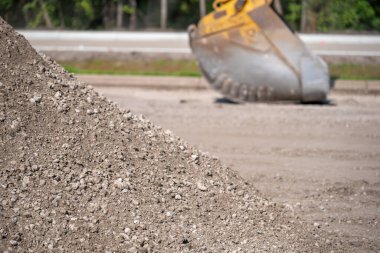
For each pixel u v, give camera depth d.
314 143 11.56
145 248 5.60
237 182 6.93
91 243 5.52
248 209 6.54
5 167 5.87
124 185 6.10
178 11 45.06
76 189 5.92
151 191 6.20
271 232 6.37
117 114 6.98
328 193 8.61
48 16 40.34
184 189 6.41
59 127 6.41
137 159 6.50
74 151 6.25
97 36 29.42
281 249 6.10
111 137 6.60
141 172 6.37
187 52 25.61
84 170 6.12
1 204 5.58
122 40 29.17
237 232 6.17
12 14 39.00
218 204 6.41
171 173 6.53
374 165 10.07
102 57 25.62
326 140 11.83
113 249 5.52
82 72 22.41
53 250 5.39
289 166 9.96
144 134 6.88
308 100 15.55
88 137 6.46
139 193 6.13
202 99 17.00
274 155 10.67
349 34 27.75
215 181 6.71
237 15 15.32
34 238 5.43
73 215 5.70
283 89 15.49
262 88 15.55
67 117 6.55
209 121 13.59
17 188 5.74
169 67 23.77
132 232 5.71
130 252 5.52
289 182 9.09
